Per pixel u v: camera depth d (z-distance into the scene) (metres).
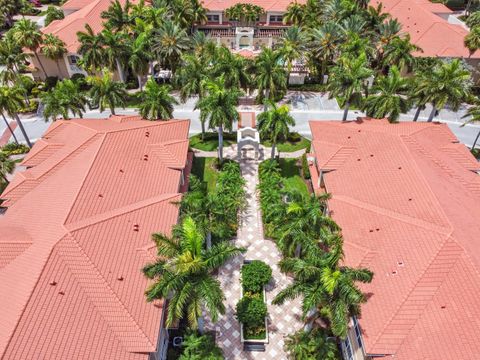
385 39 61.16
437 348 23.72
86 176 33.19
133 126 41.44
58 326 23.28
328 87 48.50
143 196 34.50
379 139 39.53
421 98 46.81
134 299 26.64
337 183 37.44
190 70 48.38
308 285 24.44
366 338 25.03
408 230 30.08
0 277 27.12
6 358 20.70
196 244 24.25
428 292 26.27
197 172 47.53
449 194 33.41
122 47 57.75
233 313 32.72
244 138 48.00
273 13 74.62
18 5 91.25
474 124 56.19
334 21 64.00
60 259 26.69
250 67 52.19
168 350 29.80
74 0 81.88
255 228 40.09
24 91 51.25
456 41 65.19
